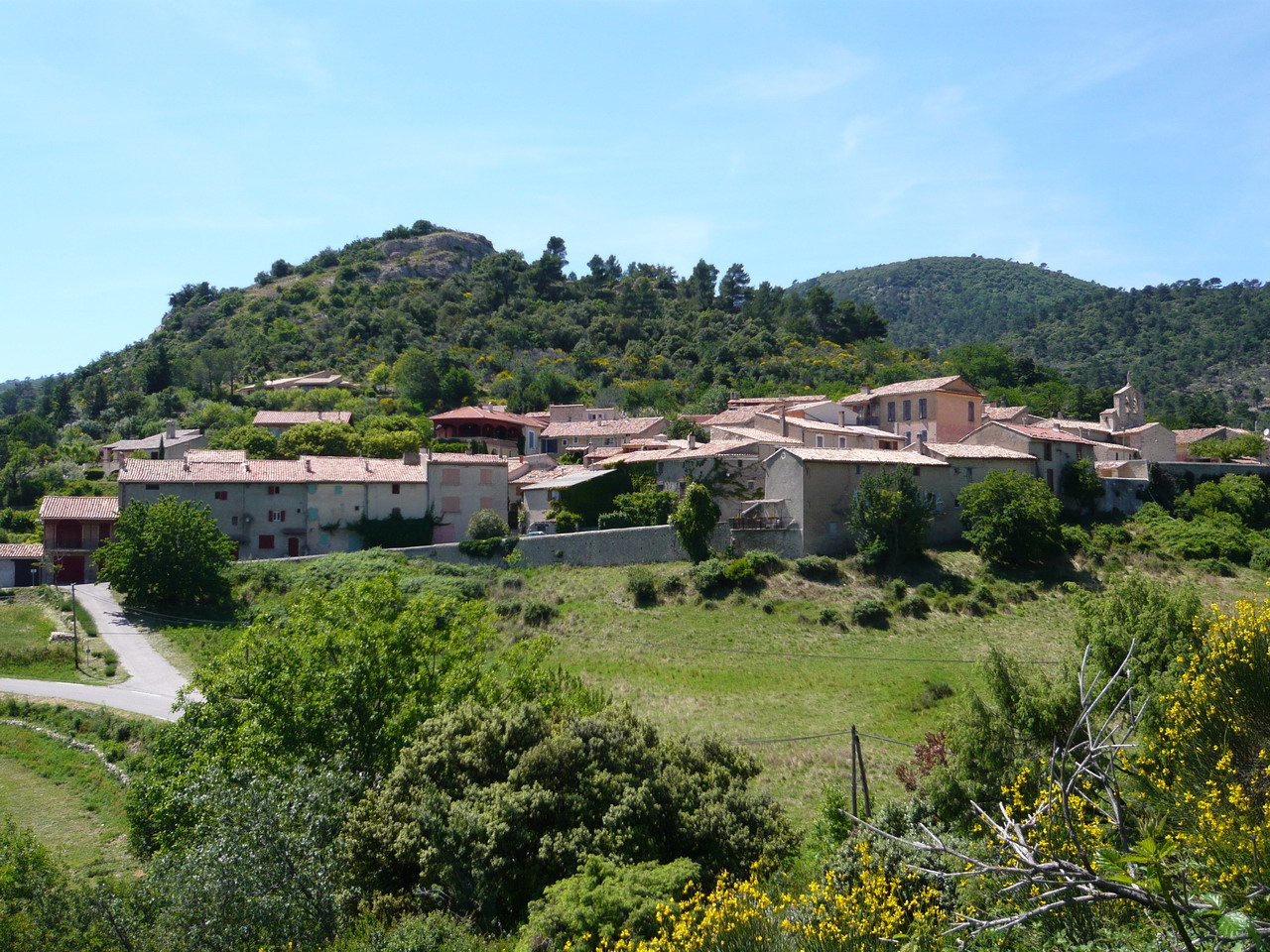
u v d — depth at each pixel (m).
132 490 78.56
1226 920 7.99
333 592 42.66
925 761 31.44
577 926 19.78
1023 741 23.73
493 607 63.91
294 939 21.53
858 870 19.36
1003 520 62.38
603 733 27.02
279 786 25.81
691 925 16.36
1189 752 12.30
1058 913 12.01
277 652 37.41
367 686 35.75
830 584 61.59
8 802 43.28
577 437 107.06
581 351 174.50
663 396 145.00
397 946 20.38
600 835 23.72
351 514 81.50
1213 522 65.25
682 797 25.61
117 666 59.62
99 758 47.03
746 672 51.78
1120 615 26.55
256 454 108.75
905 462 67.44
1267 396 194.25
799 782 37.44
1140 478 72.56
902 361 174.25
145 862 37.09
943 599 58.81
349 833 25.08
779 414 91.94
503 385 154.38
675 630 58.53
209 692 38.25
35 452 120.69
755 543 65.94
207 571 68.62
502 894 23.22
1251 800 10.84
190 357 168.75
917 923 13.87
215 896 22.02
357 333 185.62
